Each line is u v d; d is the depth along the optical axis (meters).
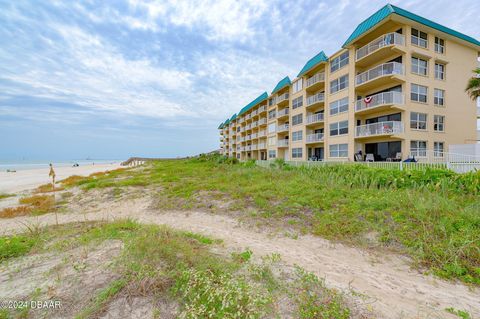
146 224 5.23
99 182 12.70
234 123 56.66
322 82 22.84
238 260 3.49
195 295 2.34
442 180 6.76
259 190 8.20
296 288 2.71
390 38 16.06
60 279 2.71
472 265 3.26
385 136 16.81
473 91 14.82
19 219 6.86
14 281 2.74
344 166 10.30
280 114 31.20
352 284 2.94
